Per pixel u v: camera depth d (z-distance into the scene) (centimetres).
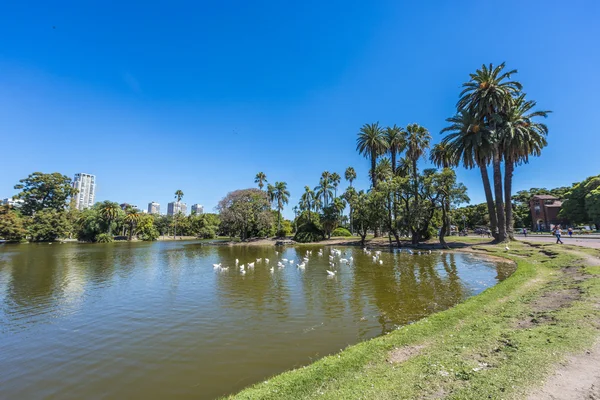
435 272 2172
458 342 711
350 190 6662
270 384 604
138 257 3997
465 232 6669
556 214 7556
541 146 3762
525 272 1684
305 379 596
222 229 7931
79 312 1358
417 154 5216
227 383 707
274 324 1129
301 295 1591
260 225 7188
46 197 9344
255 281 2045
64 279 2245
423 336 795
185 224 12862
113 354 898
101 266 3027
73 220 9338
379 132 5744
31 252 4909
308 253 3797
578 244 2773
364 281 1930
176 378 742
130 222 10144
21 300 1595
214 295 1642
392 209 4547
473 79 3644
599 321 722
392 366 625
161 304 1472
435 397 466
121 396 672
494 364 559
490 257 2822
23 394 694
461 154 3950
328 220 6612
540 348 603
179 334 1049
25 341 1017
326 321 1145
